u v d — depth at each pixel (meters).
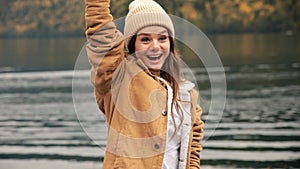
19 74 51.06
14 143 25.86
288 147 22.52
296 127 26.78
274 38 61.72
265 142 23.61
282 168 19.39
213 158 20.98
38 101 37.75
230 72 45.97
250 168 19.36
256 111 31.20
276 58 51.72
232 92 37.84
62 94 40.00
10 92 42.28
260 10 61.31
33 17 64.62
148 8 3.62
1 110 34.94
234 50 57.53
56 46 62.91
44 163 21.56
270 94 36.25
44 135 27.50
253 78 42.56
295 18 61.94
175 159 3.62
